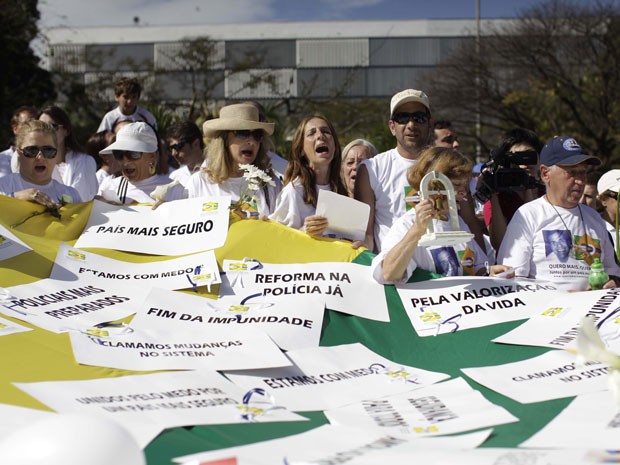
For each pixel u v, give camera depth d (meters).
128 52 54.59
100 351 3.78
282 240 4.98
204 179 5.67
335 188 5.47
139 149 5.71
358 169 5.62
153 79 30.05
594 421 3.07
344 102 26.80
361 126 26.31
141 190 5.77
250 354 3.88
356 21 55.00
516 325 4.29
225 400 3.34
